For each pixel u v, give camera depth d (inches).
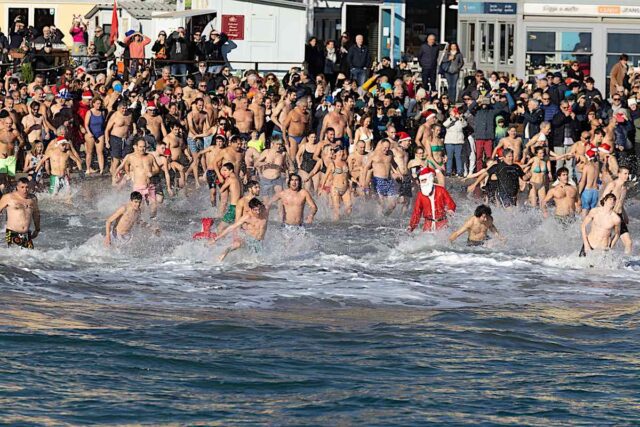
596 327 1819.6
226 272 2151.8
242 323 1793.8
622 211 2383.1
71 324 1754.4
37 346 1631.4
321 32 4426.7
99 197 2947.8
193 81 3420.3
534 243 2453.2
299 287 2053.4
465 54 3838.6
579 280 2146.9
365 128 3061.0
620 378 1549.0
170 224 2657.5
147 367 1551.4
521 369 1583.4
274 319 1824.6
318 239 2484.0
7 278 2038.6
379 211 2822.3
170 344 1663.4
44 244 2380.7
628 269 2226.9
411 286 2081.7
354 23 4429.1
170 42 3779.5
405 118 3361.2
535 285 2103.8
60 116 3292.3
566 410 1413.6
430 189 2433.6
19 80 3587.6
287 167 2822.3
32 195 2256.4
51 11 4926.2
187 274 2126.0
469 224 2388.0
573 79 3302.2
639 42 3661.4
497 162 2780.5
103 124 3240.7
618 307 1951.3
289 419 1365.7
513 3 3671.3
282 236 2364.7
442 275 2172.7
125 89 3503.9
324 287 2057.1
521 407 1422.2
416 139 3193.9
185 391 1459.2
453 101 3654.0
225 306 1902.1
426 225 2442.2
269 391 1464.1
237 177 2496.3
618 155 3161.9
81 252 2257.6
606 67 3663.9
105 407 1391.5
